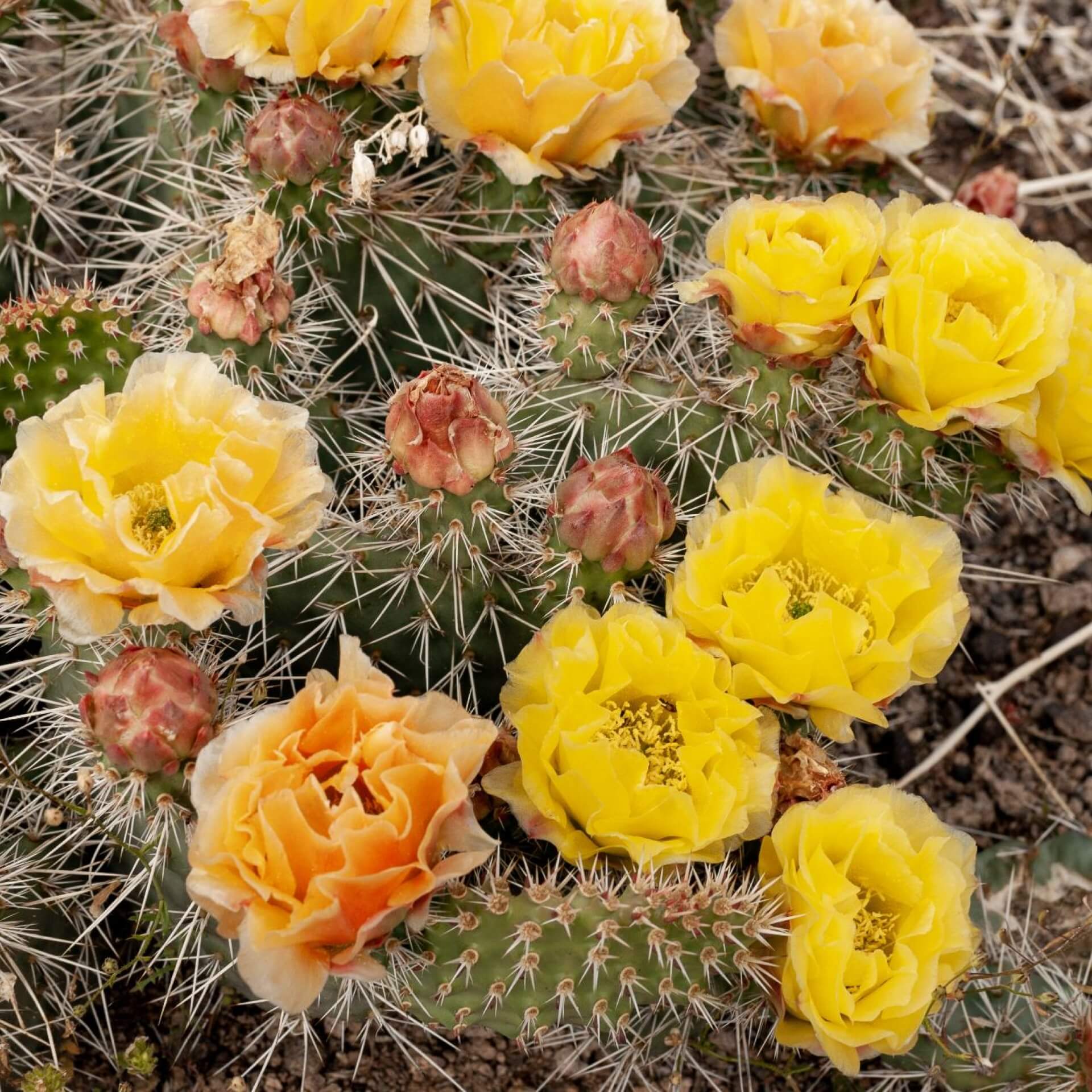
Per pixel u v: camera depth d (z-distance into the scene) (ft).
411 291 2.27
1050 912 2.26
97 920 2.05
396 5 2.14
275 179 2.15
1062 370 2.08
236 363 2.08
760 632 1.97
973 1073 2.11
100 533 1.86
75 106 2.39
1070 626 2.55
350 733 1.87
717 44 2.34
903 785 2.40
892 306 2.06
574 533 2.01
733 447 2.15
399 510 2.03
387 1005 2.03
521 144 2.22
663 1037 2.11
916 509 2.20
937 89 2.50
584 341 2.11
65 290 2.12
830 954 1.93
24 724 2.21
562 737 1.91
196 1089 2.13
